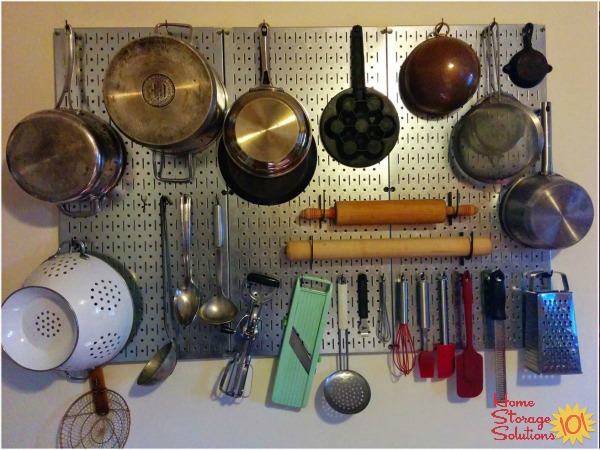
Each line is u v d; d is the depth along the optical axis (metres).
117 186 0.99
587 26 1.05
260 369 1.04
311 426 1.05
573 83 1.05
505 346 1.03
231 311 0.99
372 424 1.06
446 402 1.06
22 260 1.00
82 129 0.87
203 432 1.04
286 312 1.01
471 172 0.99
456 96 0.94
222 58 0.99
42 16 0.99
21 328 0.89
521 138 0.96
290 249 0.95
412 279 1.02
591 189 1.06
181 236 1.00
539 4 1.05
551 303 0.98
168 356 0.98
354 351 1.02
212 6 1.01
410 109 1.01
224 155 0.99
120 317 0.92
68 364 0.87
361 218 0.95
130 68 0.85
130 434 1.03
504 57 1.02
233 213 1.00
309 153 1.00
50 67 0.99
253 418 1.04
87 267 0.91
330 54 1.00
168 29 0.99
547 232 0.95
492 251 1.03
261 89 0.93
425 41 0.97
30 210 1.00
